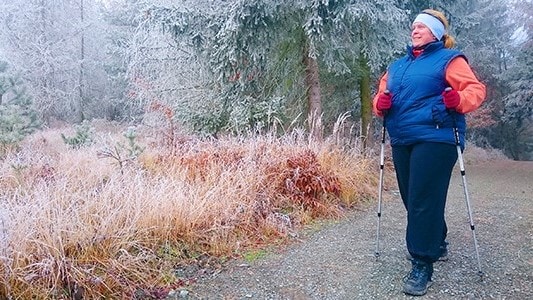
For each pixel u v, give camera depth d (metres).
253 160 4.92
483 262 3.09
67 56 16.95
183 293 2.74
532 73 14.03
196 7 7.28
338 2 6.33
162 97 9.59
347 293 2.68
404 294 2.63
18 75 7.57
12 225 2.62
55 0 16.91
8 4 15.93
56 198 3.27
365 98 8.40
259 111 7.43
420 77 2.65
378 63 7.32
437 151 2.60
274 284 2.85
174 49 9.07
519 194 5.98
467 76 2.58
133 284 2.72
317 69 7.73
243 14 6.46
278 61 7.73
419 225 2.63
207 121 8.16
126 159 4.89
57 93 16.95
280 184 4.66
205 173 4.61
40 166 4.98
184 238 3.41
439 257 2.84
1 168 4.95
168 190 3.79
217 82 8.05
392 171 6.97
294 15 7.02
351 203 5.07
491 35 17.42
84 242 2.80
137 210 3.25
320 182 4.70
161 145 6.86
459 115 2.65
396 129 2.77
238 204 3.96
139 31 8.58
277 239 3.77
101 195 3.45
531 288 2.64
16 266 2.44
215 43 7.23
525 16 15.29
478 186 6.84
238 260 3.30
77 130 7.42
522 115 16.39
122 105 18.95
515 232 3.86
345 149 6.41
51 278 2.47
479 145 17.05
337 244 3.62
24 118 6.93
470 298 2.54
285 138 6.02
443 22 2.79
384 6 6.64
